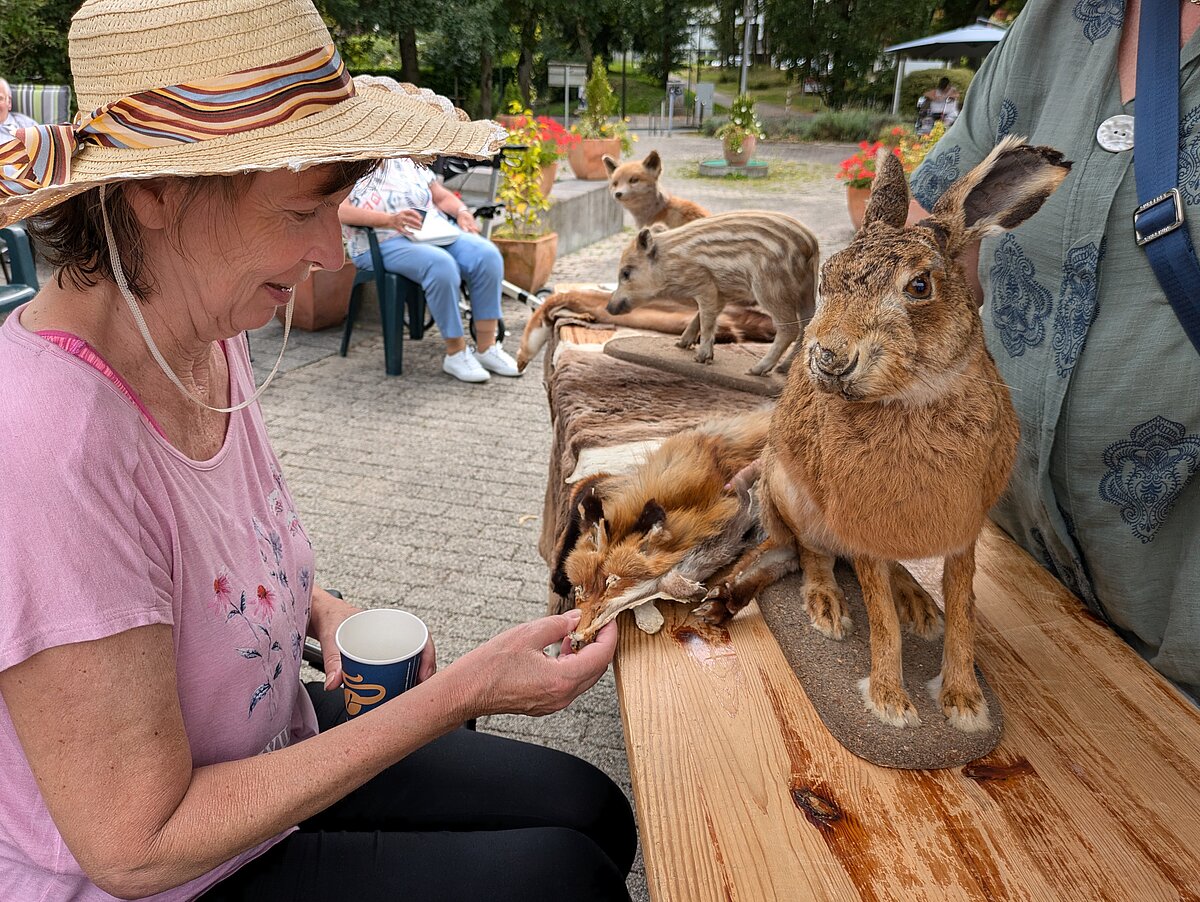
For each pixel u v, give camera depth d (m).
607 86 11.21
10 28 7.98
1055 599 1.52
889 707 1.17
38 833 1.05
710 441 1.65
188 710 1.13
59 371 0.95
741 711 1.23
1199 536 1.41
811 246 2.12
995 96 1.63
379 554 3.38
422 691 1.14
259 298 1.11
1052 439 1.52
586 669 1.26
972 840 1.03
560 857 1.31
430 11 12.39
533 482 3.99
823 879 0.98
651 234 2.25
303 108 1.01
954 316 1.08
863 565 1.23
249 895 1.23
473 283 5.16
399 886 1.25
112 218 0.99
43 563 0.89
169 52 0.94
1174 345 1.36
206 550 1.11
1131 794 1.10
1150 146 1.32
